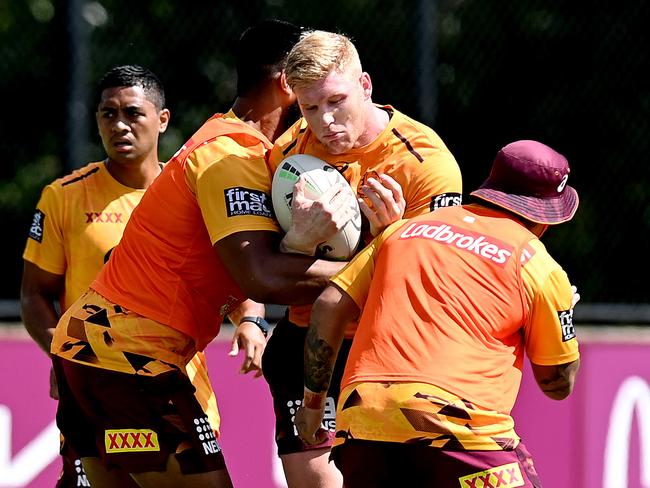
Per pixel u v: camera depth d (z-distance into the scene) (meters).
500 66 32.56
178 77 33.56
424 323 12.64
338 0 31.91
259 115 15.55
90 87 30.86
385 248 13.30
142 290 14.57
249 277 13.79
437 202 14.25
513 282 12.74
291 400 15.96
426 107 30.02
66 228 18.09
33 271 18.27
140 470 14.39
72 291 18.12
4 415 23.09
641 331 27.45
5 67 35.06
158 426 14.34
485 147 32.47
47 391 23.20
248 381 23.48
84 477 17.30
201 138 14.73
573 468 23.88
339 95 13.60
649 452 24.16
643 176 31.44
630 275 31.30
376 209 13.84
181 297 14.59
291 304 14.02
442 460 12.32
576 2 32.12
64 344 14.82
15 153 35.47
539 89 32.28
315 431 14.02
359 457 12.63
